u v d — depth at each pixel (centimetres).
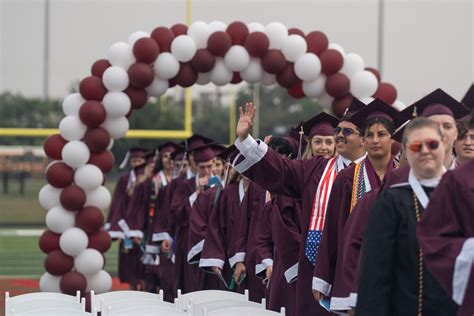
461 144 829
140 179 1870
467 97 985
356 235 760
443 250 636
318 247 884
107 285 1534
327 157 1026
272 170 927
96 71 1504
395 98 1603
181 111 4894
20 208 4038
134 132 2917
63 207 1505
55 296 909
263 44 1529
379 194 725
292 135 1164
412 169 682
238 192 1256
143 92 1516
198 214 1370
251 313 759
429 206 651
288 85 1575
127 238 1858
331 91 1570
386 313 675
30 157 4084
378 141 832
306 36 1574
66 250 1501
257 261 1133
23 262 2506
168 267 1658
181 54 1506
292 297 1031
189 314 785
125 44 1512
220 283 1355
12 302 866
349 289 755
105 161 1511
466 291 627
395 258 682
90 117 1473
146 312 789
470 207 643
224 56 1537
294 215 1026
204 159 1488
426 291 674
